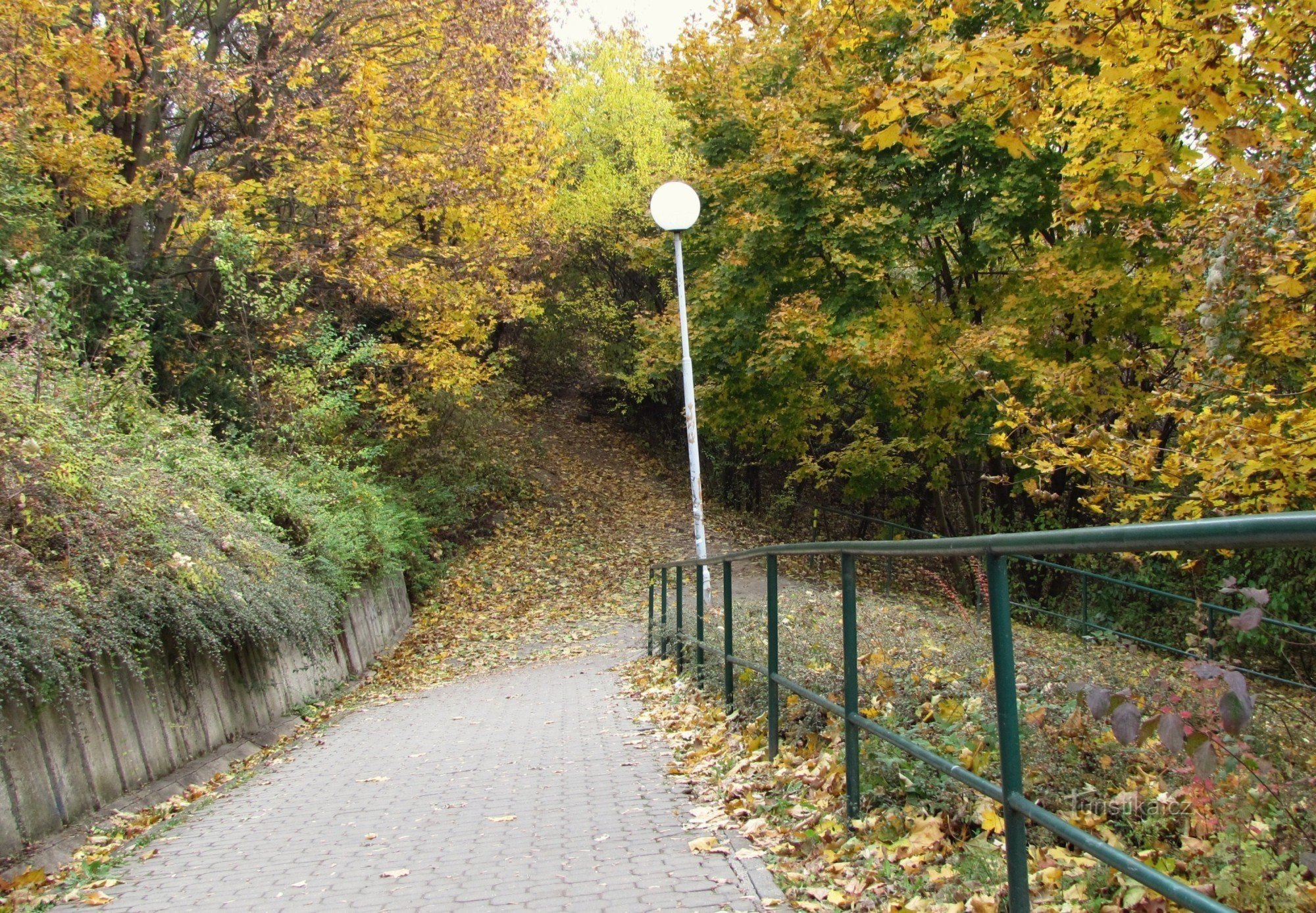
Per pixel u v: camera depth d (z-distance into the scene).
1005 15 13.76
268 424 16.31
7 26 12.79
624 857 4.23
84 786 6.82
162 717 8.25
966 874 3.19
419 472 24.95
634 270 32.19
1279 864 2.16
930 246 18.30
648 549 25.44
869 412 19.27
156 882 4.91
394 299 18.00
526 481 29.02
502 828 5.10
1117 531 1.82
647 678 11.41
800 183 16.86
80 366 11.34
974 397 16.88
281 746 10.16
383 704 13.48
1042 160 14.94
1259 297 6.32
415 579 21.31
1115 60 5.22
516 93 19.25
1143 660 4.41
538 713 10.28
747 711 6.45
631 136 28.81
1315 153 6.40
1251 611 1.91
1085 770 3.54
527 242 22.19
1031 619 7.00
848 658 4.06
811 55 6.12
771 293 18.27
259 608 9.48
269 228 18.12
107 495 7.78
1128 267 15.66
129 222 16.16
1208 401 7.16
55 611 6.46
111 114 16.03
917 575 5.94
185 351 16.30
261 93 16.70
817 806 4.28
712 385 20.52
